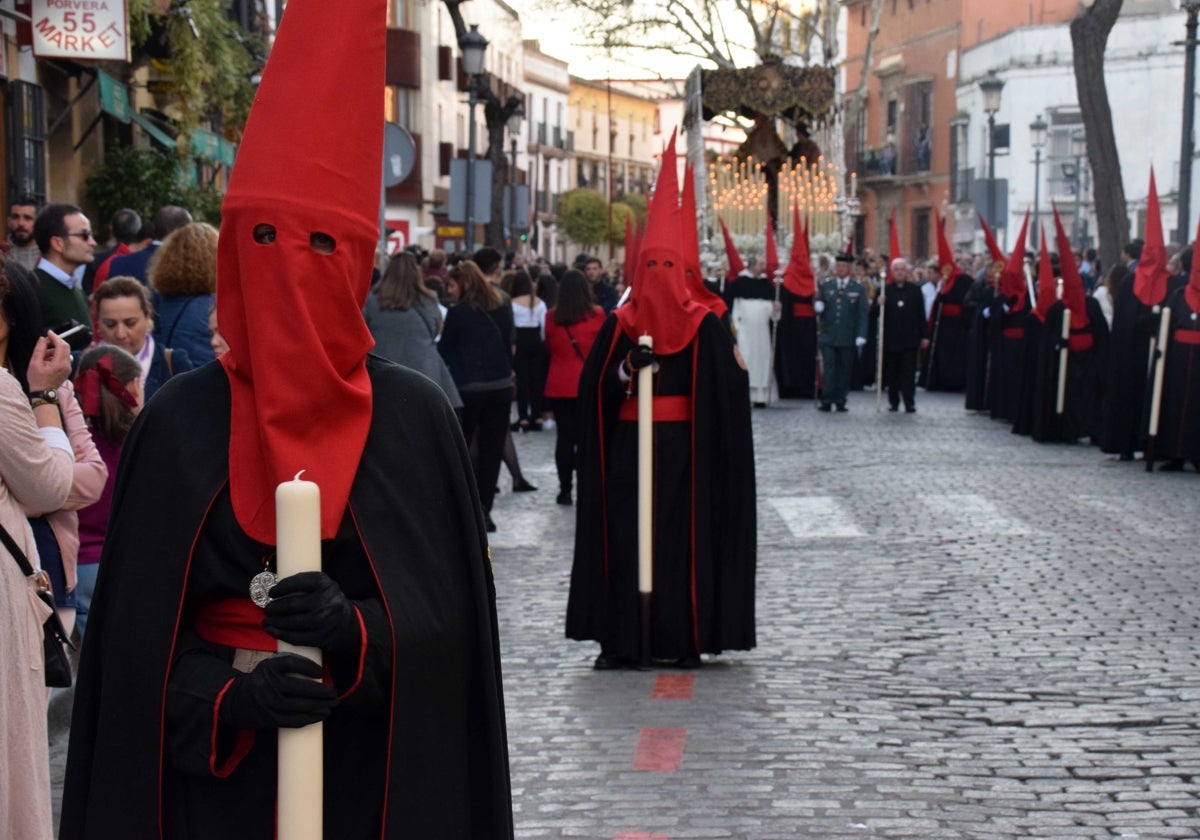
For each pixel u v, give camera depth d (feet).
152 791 10.19
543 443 68.54
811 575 37.06
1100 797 21.06
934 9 206.80
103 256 44.01
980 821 20.11
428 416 10.80
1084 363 66.69
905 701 25.93
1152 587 35.06
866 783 21.68
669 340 28.25
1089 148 85.35
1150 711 25.13
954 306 102.17
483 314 44.21
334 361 10.39
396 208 184.34
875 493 51.11
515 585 36.68
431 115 195.21
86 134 70.28
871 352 102.47
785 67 111.45
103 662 10.49
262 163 10.11
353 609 9.93
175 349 28.14
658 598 28.40
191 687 10.09
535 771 22.35
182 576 10.29
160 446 10.55
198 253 28.37
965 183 197.06
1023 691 26.45
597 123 369.09
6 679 14.74
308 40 10.25
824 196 111.75
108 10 59.31
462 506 10.83
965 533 42.88
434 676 10.39
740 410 28.43
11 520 15.35
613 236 272.92
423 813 10.34
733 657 29.22
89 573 23.49
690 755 23.03
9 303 17.52
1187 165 82.17
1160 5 173.27
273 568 10.35
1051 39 178.19
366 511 10.37
